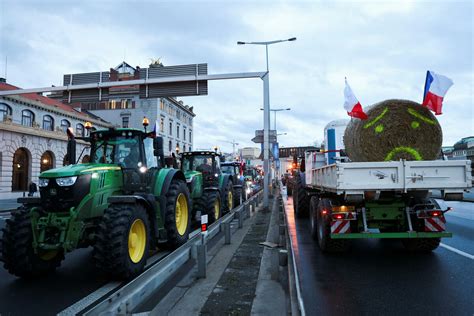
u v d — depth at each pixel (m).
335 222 5.29
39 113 26.78
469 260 5.37
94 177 4.78
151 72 11.96
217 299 3.75
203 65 11.82
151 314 3.15
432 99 5.36
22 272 4.59
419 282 4.31
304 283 4.35
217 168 10.91
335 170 5.09
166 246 6.48
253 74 11.73
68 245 4.34
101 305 2.21
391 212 5.55
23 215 4.63
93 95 12.29
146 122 6.11
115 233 4.29
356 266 5.12
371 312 3.42
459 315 3.31
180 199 6.83
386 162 4.90
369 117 5.29
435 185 4.83
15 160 24.72
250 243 6.79
